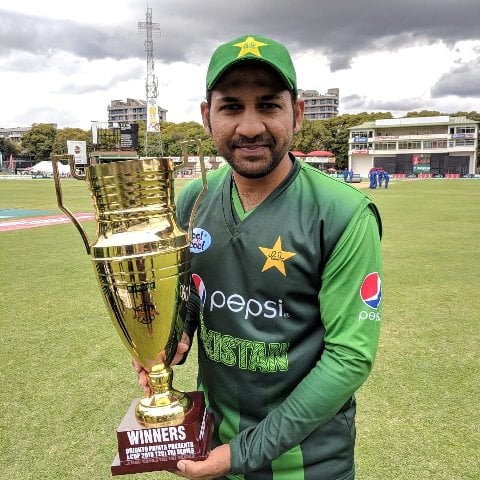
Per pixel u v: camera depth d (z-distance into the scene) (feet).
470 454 8.22
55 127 297.94
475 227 36.99
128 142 131.85
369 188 106.63
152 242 4.01
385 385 10.61
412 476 7.69
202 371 4.82
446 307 16.17
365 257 3.97
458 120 247.50
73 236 33.04
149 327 4.25
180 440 3.94
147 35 204.85
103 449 8.52
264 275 4.15
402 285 19.06
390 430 8.93
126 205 4.09
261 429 3.94
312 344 4.23
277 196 4.22
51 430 9.11
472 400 9.95
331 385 3.81
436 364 11.68
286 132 4.00
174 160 4.78
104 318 15.30
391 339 13.30
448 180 181.78
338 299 3.96
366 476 7.70
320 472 4.38
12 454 8.40
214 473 3.91
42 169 204.33
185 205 4.99
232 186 4.50
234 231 4.29
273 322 4.19
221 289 4.35
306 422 3.83
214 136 4.15
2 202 62.28
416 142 248.93
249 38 3.92
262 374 4.26
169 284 4.15
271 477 4.39
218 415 4.64
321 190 4.13
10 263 23.75
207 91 4.15
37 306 16.56
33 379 11.13
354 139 260.62
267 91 3.88
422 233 33.68
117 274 4.07
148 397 4.42
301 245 4.07
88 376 11.27
